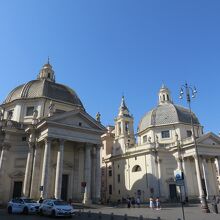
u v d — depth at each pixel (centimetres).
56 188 2920
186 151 4197
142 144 4641
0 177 3142
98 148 3509
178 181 1495
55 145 3419
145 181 4309
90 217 1962
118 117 5475
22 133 3431
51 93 3934
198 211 2508
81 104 4238
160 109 5000
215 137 4225
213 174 4431
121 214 2267
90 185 3294
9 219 1747
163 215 2150
